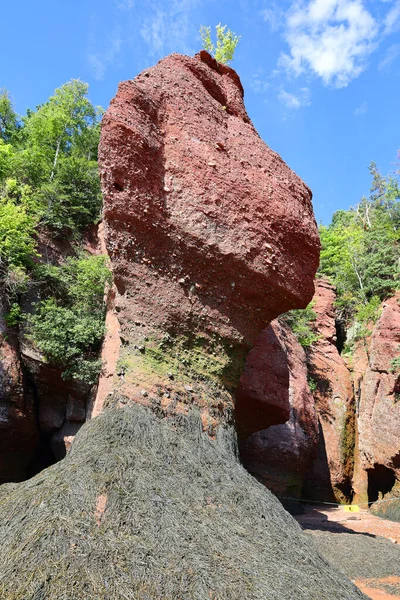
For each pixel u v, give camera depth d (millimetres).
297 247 9047
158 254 8203
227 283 8555
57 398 14477
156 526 4965
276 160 9703
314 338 24094
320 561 5699
